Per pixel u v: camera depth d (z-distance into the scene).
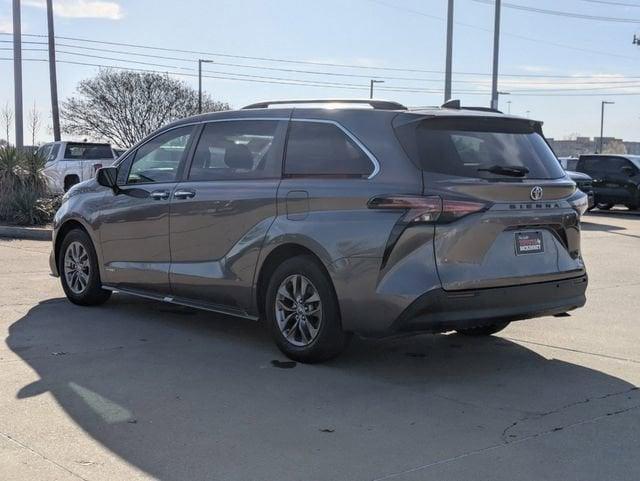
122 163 7.18
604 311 7.84
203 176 6.37
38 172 15.93
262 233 5.73
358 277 5.13
